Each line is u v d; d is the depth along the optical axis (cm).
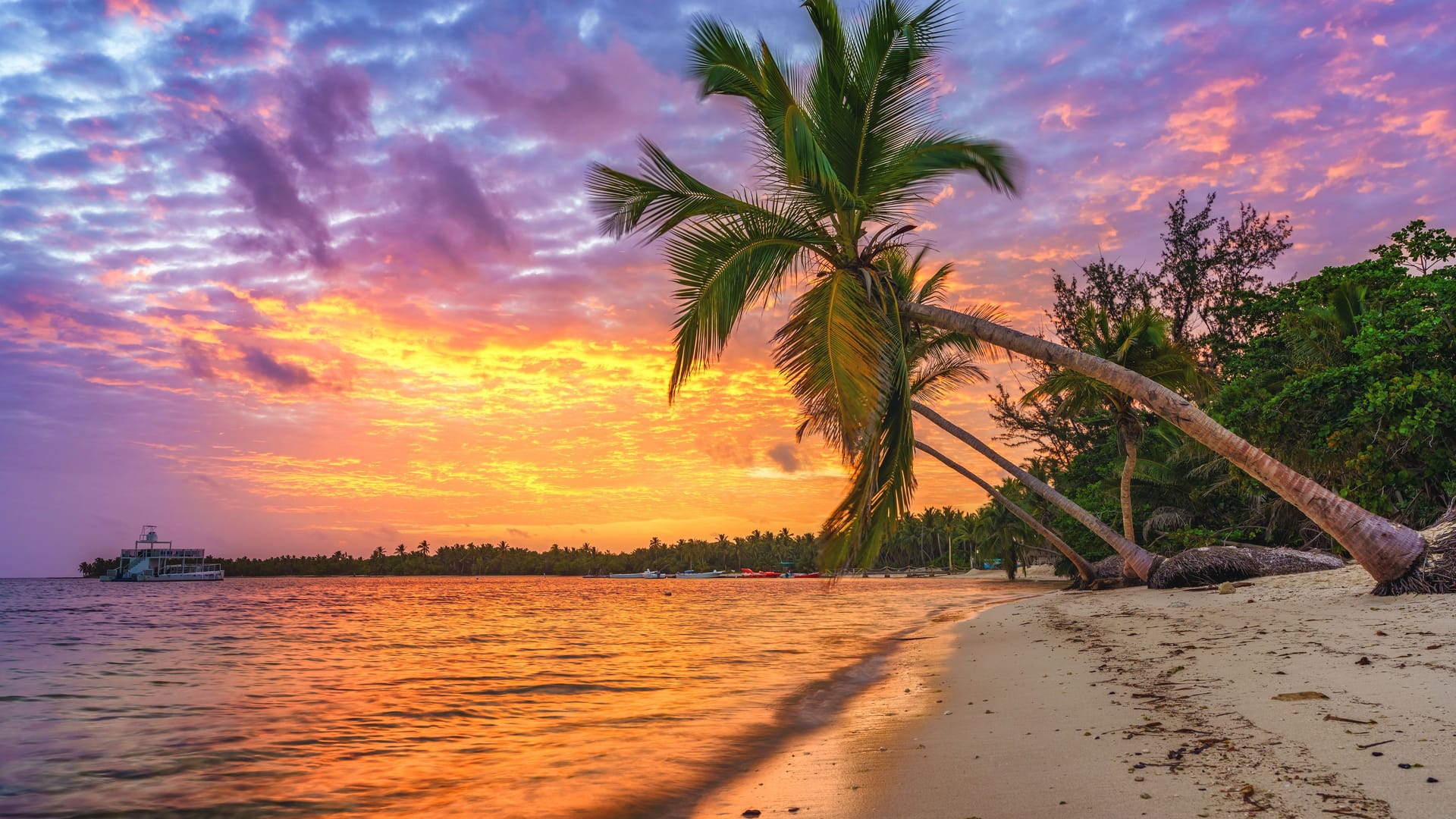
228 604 4859
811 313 1126
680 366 1169
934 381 2286
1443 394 1391
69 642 2041
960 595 4288
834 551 1034
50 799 550
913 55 1209
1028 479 2456
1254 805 328
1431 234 1950
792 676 1116
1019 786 410
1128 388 1108
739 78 1233
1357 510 1016
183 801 541
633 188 1201
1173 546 2834
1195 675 664
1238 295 2850
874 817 393
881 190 1245
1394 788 326
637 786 533
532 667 1348
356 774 609
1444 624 726
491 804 510
